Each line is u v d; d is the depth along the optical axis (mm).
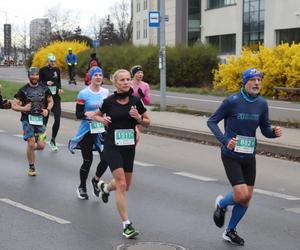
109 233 6102
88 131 7609
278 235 6172
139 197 7840
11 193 7938
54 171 9609
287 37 41469
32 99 9094
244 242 5891
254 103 5676
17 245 5621
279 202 7715
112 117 6117
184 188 8453
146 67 36500
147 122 6258
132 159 6238
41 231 6133
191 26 58500
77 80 43062
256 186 8734
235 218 5805
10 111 19609
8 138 13344
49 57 11930
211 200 7711
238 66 29312
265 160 11133
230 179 5672
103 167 7449
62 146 12359
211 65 34906
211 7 52938
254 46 35250
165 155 11477
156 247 5625
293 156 11289
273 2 42125
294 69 25719
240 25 46906
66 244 5684
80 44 55281
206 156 11414
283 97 26125
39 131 9227
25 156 11031
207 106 20844
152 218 6770
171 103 22141
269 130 5891
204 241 5891
